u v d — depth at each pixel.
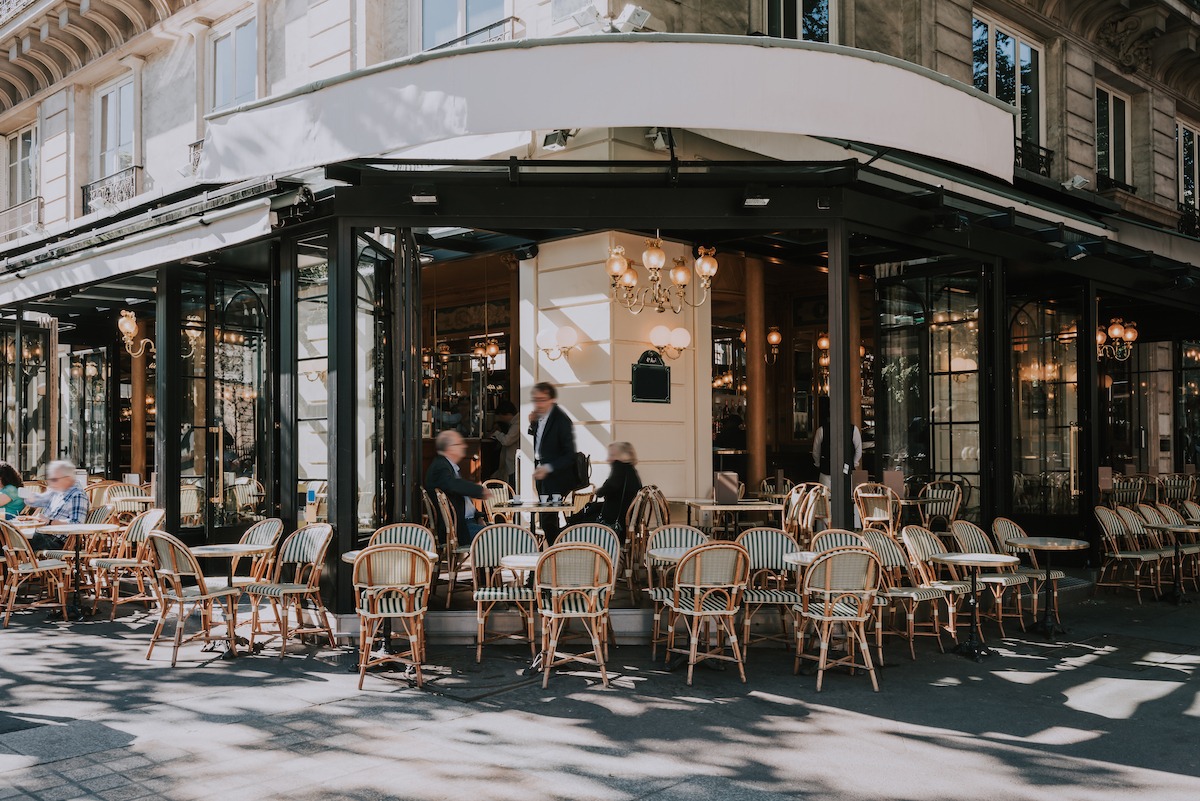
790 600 6.93
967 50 12.81
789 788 4.53
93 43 15.38
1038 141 14.58
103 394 16.05
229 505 11.16
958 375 10.23
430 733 5.36
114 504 10.82
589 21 8.80
